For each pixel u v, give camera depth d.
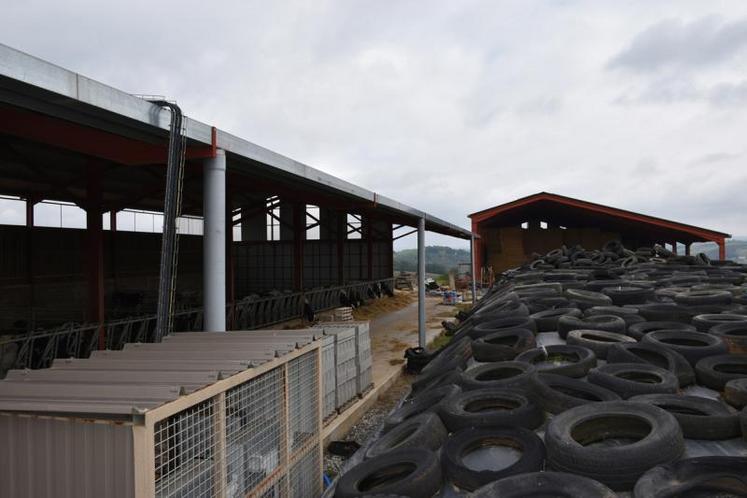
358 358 9.42
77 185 16.64
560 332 5.51
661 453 2.49
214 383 3.23
